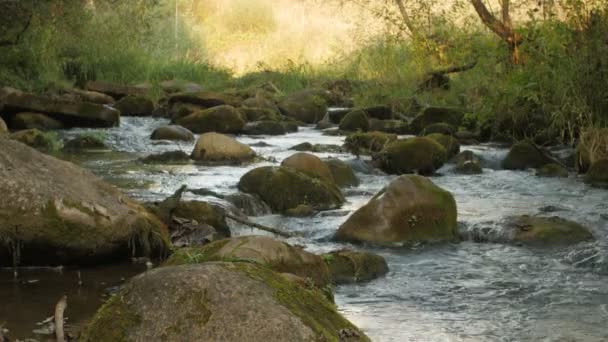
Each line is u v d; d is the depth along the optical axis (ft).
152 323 17.20
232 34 125.59
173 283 17.71
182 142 61.52
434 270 29.37
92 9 94.99
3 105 63.93
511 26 65.31
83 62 88.53
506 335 22.90
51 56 82.53
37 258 27.40
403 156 50.88
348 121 68.90
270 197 38.99
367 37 98.84
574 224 34.06
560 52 55.88
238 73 107.76
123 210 28.73
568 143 57.88
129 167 48.75
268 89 91.40
